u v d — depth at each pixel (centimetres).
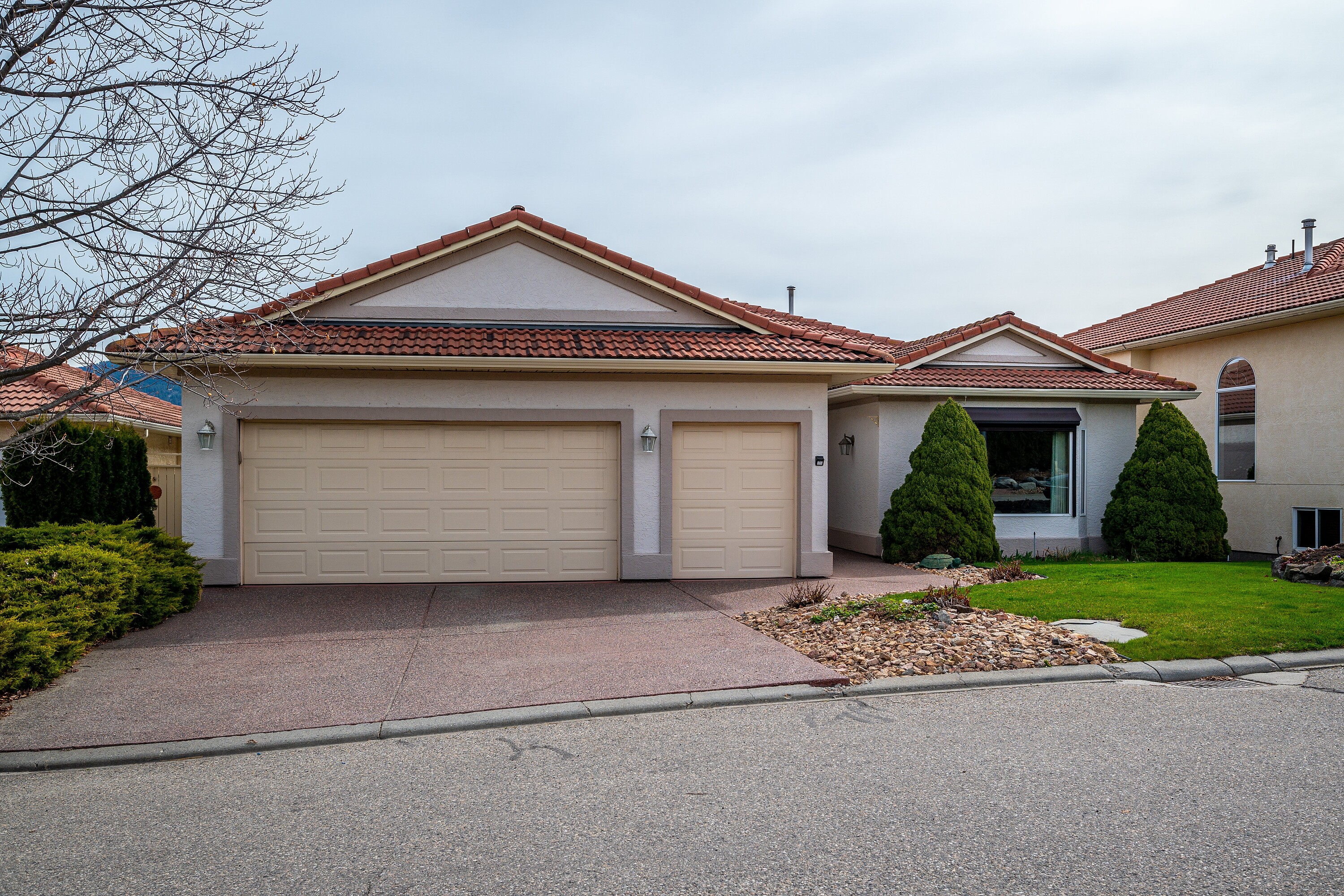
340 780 527
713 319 1341
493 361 1142
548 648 845
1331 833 426
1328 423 1538
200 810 482
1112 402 1669
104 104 715
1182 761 532
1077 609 945
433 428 1227
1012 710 648
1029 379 1641
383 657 816
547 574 1244
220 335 910
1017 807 463
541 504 1244
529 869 403
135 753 575
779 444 1295
